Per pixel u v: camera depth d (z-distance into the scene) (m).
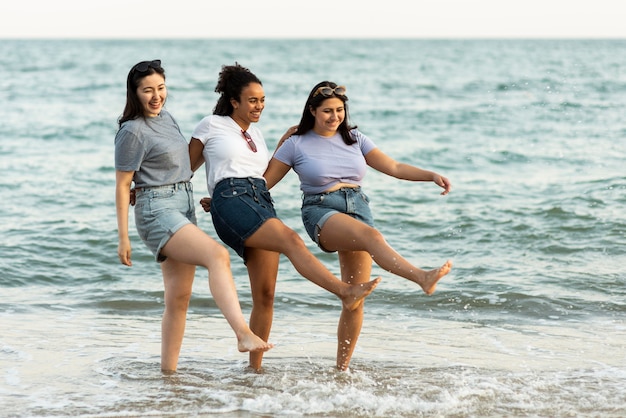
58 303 7.62
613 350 6.10
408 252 9.97
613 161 16.81
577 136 20.88
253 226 4.83
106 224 11.32
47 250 9.80
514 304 7.61
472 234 10.73
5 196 13.41
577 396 4.90
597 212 11.69
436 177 5.18
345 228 4.91
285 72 54.78
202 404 4.74
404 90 38.47
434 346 6.24
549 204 12.42
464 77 48.19
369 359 5.84
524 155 17.92
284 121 24.78
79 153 18.83
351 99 33.44
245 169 5.04
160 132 5.00
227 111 5.18
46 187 14.30
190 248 4.77
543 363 5.72
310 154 5.15
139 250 9.88
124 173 4.91
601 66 58.12
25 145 20.09
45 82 44.16
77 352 5.94
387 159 5.35
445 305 7.63
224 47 145.12
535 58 78.62
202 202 5.33
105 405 4.71
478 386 5.07
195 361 5.76
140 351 6.01
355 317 5.42
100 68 61.38
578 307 7.51
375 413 4.58
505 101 31.48
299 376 5.36
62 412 4.57
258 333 5.36
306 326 6.93
